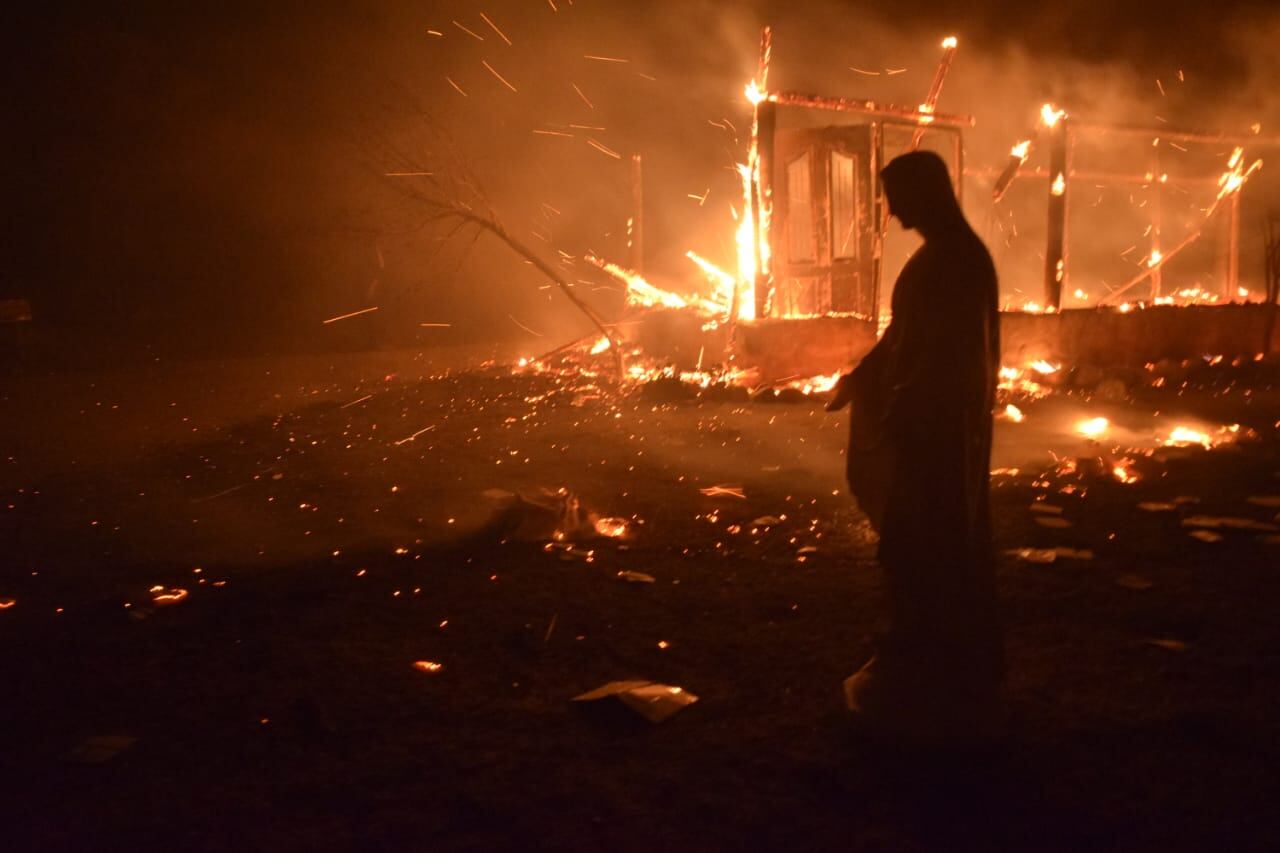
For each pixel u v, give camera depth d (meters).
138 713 4.05
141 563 5.97
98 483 7.94
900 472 3.54
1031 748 3.64
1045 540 5.92
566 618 4.96
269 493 7.48
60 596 5.45
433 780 3.51
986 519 3.65
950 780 3.44
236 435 9.71
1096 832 3.14
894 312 3.62
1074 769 3.50
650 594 5.24
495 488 7.45
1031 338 12.09
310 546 6.21
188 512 7.07
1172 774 3.46
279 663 4.50
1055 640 4.56
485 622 4.93
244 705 4.11
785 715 3.93
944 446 3.46
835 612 4.93
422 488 7.51
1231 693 4.02
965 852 3.06
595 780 3.49
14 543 6.41
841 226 11.88
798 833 3.17
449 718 3.97
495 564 5.77
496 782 3.49
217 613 5.12
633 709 3.93
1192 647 4.45
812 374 11.52
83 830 3.25
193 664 4.51
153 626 4.97
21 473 8.34
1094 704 3.96
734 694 4.12
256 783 3.52
